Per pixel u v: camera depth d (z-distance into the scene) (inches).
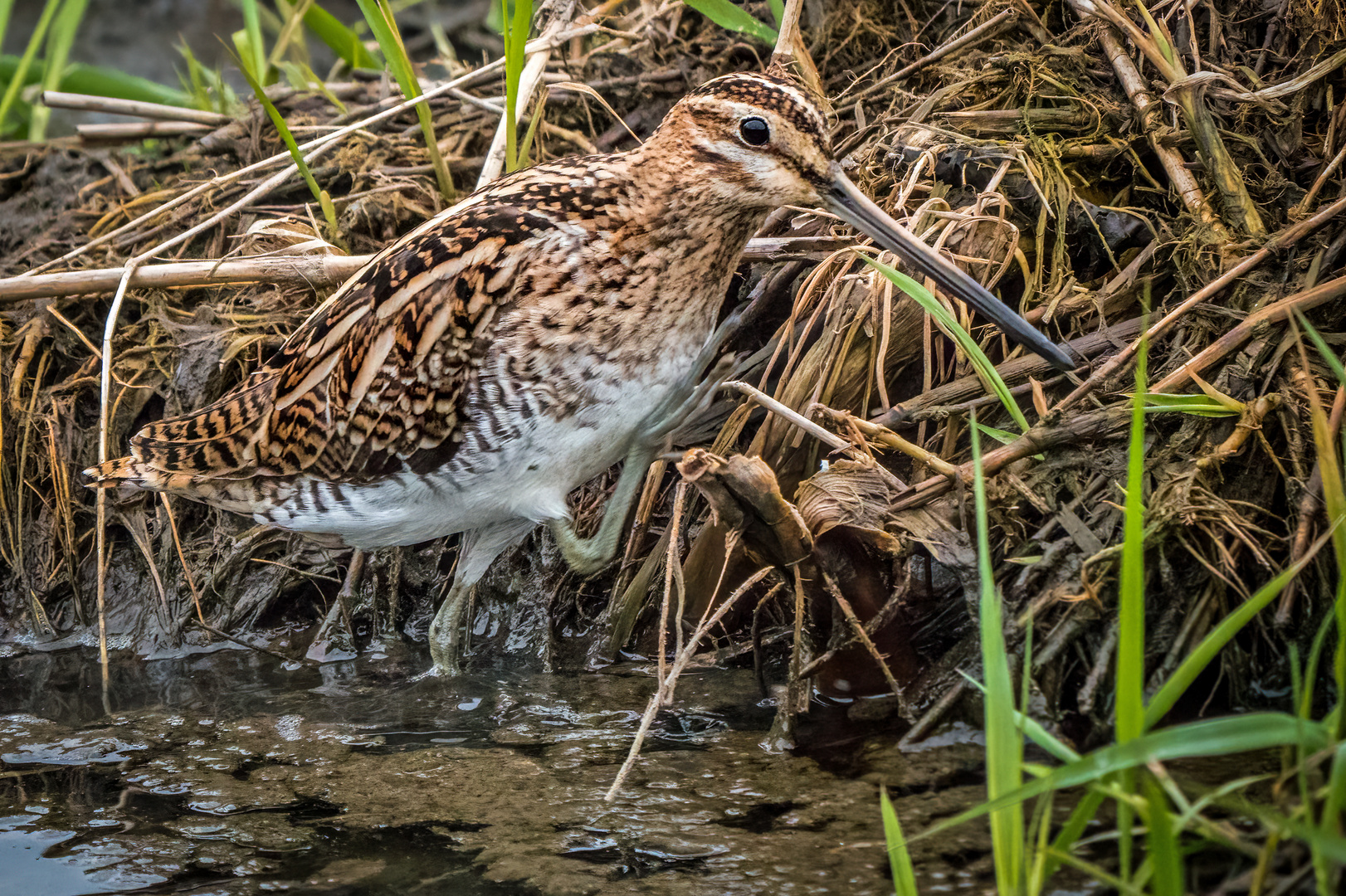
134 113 399.2
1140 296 265.3
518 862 193.5
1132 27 291.4
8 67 454.0
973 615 222.5
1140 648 157.3
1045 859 157.9
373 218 349.1
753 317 292.0
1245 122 283.7
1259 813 145.5
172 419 285.1
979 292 243.6
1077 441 233.0
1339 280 235.1
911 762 211.9
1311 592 214.1
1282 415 228.4
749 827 197.2
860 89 338.6
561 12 360.2
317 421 260.2
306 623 319.6
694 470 212.1
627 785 215.5
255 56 411.8
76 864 200.7
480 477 255.4
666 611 225.1
